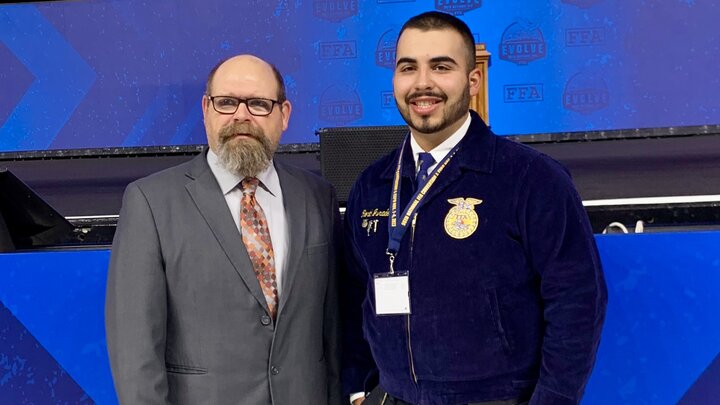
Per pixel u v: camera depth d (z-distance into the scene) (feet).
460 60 5.01
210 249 5.30
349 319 5.84
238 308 5.28
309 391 5.50
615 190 16.92
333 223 5.98
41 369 6.57
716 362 5.71
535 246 4.76
